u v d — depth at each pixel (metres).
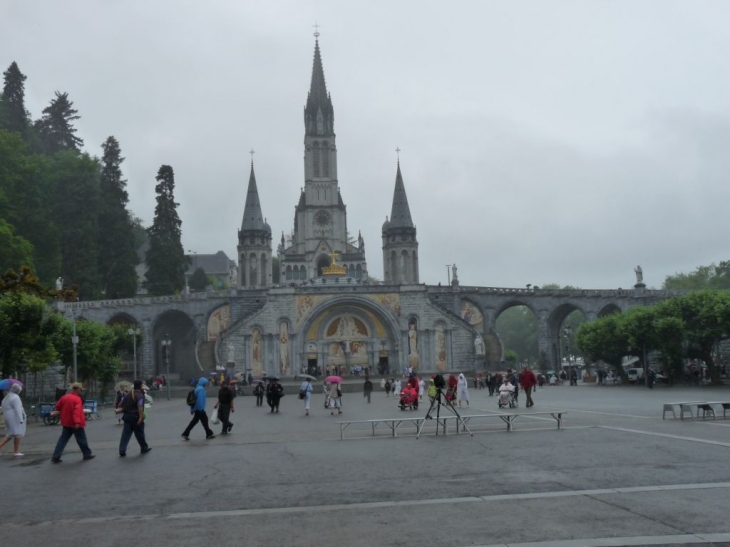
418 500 12.85
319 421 32.62
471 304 96.44
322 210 155.00
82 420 20.34
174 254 100.50
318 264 152.38
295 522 11.51
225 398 27.33
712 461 15.99
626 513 11.31
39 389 69.25
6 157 72.38
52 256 79.06
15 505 13.81
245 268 130.50
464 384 41.81
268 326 88.81
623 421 26.44
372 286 91.56
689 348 66.06
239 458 19.45
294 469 17.08
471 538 10.15
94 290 88.88
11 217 73.38
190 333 94.88
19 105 96.06
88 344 55.88
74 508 13.30
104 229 95.62
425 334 91.38
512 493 13.16
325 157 156.38
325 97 157.75
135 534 11.10
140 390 21.50
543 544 9.71
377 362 91.94
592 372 100.06
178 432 29.20
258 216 132.12
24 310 39.88
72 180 90.12
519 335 191.88
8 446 25.77
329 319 92.06
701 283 126.31
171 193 102.44
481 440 21.88
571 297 96.75
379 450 20.34
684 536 9.90
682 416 26.19
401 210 127.06
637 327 67.81
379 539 10.30
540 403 41.12
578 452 18.16
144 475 16.97
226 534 10.88
